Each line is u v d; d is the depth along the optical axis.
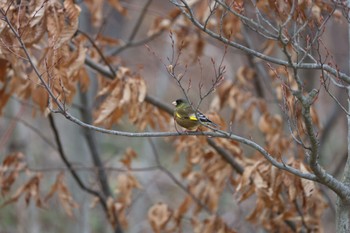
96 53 12.51
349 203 8.46
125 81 11.02
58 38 9.79
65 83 9.98
